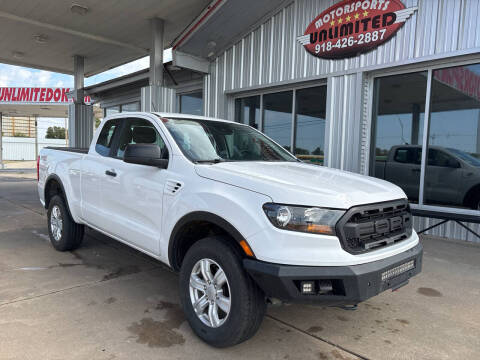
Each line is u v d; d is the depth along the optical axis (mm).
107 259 4816
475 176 6035
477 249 5680
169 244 3131
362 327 3230
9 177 17703
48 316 3193
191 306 2926
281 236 2408
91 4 8797
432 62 6215
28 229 6422
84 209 4383
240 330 2590
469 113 6004
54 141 39938
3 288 3775
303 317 3387
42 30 10578
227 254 2646
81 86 13273
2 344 2742
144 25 9984
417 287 4188
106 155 4195
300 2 7777
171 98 9523
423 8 6141
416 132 6621
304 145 8164
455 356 2818
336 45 7227
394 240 2838
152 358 2641
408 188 6777
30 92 21844
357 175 3428
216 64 9641
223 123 4215
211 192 2799
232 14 8156
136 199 3529
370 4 6719
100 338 2875
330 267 2371
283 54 8141
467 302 3807
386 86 6934
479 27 5625
